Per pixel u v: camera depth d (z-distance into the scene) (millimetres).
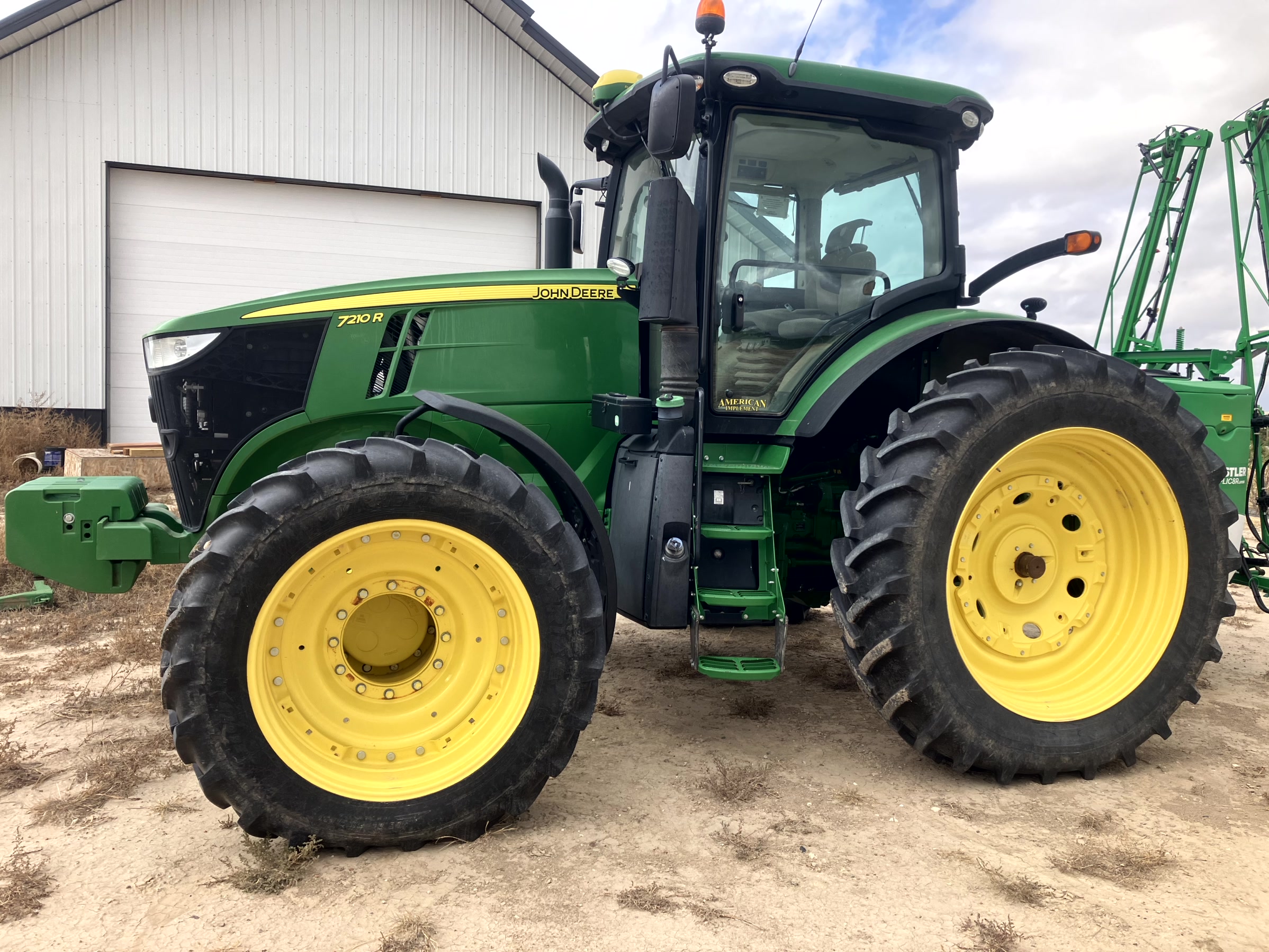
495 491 2254
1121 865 2148
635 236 3500
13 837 2248
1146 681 2805
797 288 3098
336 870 2105
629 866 2131
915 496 2559
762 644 4305
